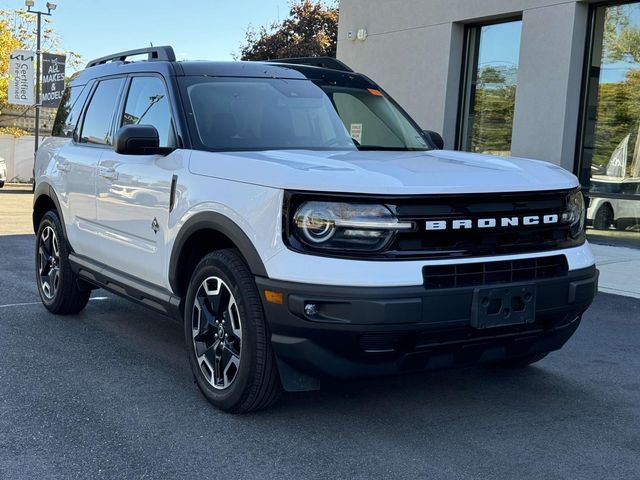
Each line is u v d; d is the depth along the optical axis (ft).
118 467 11.11
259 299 12.32
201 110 15.12
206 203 13.16
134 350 17.46
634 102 35.88
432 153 15.35
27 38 110.83
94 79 20.07
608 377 16.11
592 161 37.88
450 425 13.05
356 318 11.01
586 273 13.08
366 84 18.43
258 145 14.84
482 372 16.28
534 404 14.28
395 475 10.97
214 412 13.42
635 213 36.06
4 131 100.89
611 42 36.55
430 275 11.35
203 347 13.76
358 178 11.50
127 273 16.56
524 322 12.07
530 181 12.53
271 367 12.40
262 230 11.93
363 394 14.61
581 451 12.02
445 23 43.62
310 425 12.90
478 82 43.62
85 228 18.28
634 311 22.85
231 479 10.77
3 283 25.25
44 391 14.43
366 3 49.03
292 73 17.33
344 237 11.31
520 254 12.25
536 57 38.63
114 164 16.76
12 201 63.21
